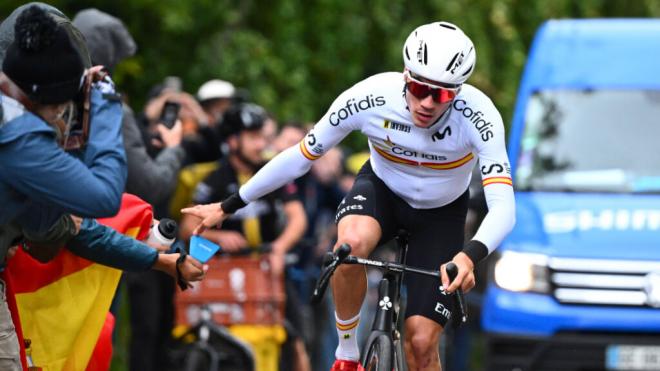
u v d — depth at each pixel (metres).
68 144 13.16
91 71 13.28
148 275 22.61
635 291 24.42
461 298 14.34
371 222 16.03
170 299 23.30
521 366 24.58
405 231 16.48
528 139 26.75
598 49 27.36
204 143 24.28
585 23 27.92
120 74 31.22
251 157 23.38
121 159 13.13
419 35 14.95
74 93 12.78
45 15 12.54
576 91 27.08
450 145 15.61
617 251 24.53
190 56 36.25
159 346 23.25
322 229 29.73
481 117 15.45
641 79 26.98
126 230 15.61
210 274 22.95
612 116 26.69
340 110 15.86
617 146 26.36
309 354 24.47
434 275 14.62
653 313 24.30
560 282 24.56
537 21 45.88
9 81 12.72
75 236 14.59
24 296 15.01
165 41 35.88
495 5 43.41
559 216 25.17
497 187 15.14
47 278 15.06
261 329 22.98
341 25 39.88
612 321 24.31
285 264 23.61
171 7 33.88
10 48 12.59
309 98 38.53
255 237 23.14
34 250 14.42
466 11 42.78
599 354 24.34
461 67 14.80
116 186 12.89
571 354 24.44
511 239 25.05
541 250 24.70
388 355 15.06
